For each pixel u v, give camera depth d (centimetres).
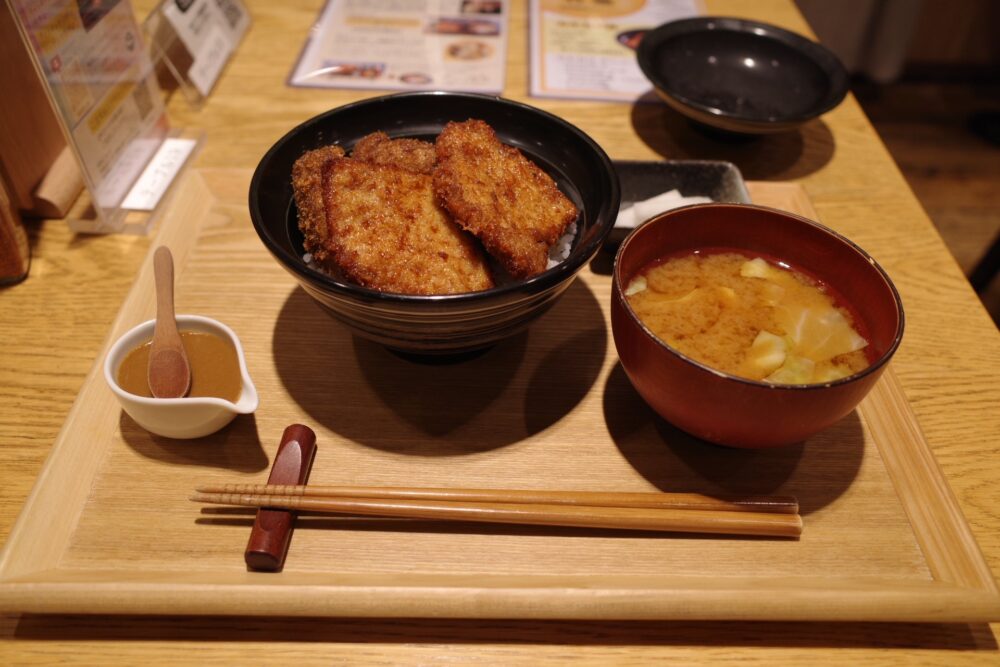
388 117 35
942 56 111
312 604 23
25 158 39
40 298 36
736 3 64
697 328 28
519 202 31
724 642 24
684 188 42
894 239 42
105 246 40
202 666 23
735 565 26
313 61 54
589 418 31
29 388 32
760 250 31
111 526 26
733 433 25
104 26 39
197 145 46
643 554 26
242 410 27
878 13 101
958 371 34
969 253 84
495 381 32
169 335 30
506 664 24
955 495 28
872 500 28
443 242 30
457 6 61
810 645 24
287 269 26
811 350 28
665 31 52
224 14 55
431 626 24
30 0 33
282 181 32
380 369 32
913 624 25
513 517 26
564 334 35
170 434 28
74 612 24
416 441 30
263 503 25
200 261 37
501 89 52
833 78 49
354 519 26
